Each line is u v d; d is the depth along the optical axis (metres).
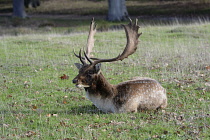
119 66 16.47
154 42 22.16
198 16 42.03
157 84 10.22
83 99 11.80
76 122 9.48
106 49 20.48
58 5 58.34
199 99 11.20
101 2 57.94
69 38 24.67
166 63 16.55
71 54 19.59
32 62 17.67
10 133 8.86
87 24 41.66
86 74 9.38
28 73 15.65
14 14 49.09
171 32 25.48
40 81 14.31
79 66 9.77
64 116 10.02
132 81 10.12
